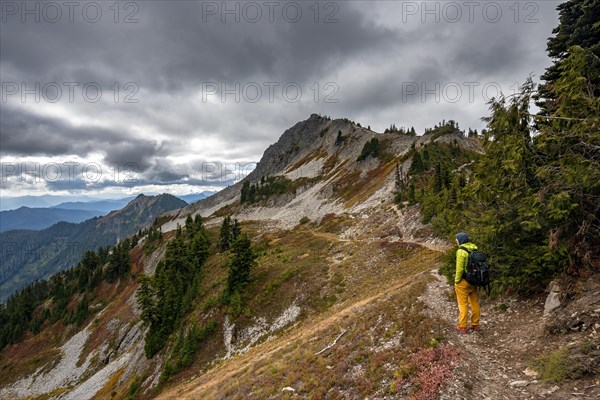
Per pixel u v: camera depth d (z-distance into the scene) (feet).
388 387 30.12
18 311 408.46
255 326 146.41
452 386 26.45
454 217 58.85
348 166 496.23
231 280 174.09
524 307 38.40
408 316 43.93
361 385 32.65
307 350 54.19
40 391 263.29
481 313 41.16
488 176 44.98
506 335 34.24
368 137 567.59
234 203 622.13
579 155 33.83
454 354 30.91
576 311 30.86
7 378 300.61
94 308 375.04
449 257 54.70
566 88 36.06
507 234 42.22
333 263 172.96
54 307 422.00
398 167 311.47
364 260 156.76
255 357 91.81
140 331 253.65
